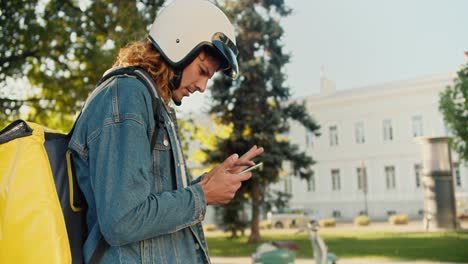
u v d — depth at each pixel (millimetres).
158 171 1633
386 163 45750
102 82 1653
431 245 16703
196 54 1697
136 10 9211
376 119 46469
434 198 22391
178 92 1768
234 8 23281
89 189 1578
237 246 21688
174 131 1731
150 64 1687
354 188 46906
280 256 7375
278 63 23406
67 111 9727
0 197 1486
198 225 1734
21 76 9477
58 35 8891
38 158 1562
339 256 14891
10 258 1444
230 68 1773
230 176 1641
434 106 43688
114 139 1506
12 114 9453
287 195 24109
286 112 23969
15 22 8945
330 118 48594
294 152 23672
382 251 15750
